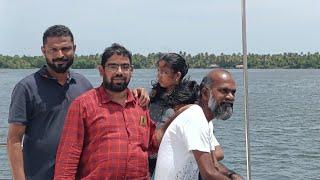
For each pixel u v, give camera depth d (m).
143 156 2.88
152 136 3.01
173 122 2.83
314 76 111.75
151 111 3.44
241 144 18.55
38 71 3.16
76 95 3.20
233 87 2.83
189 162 2.79
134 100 2.92
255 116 28.42
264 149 17.77
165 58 3.60
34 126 3.12
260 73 143.25
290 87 60.78
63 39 3.12
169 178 2.81
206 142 2.75
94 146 2.79
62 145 2.82
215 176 2.72
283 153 17.27
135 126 2.87
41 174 3.12
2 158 13.73
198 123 2.74
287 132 22.08
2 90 46.25
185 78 3.39
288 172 14.88
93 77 49.91
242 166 15.34
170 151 2.82
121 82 2.83
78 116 2.80
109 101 2.84
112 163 2.78
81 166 2.83
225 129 21.73
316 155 16.98
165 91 3.56
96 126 2.79
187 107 2.93
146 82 48.28
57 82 3.16
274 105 35.69
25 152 3.16
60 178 2.78
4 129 17.95
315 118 27.23
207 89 2.85
